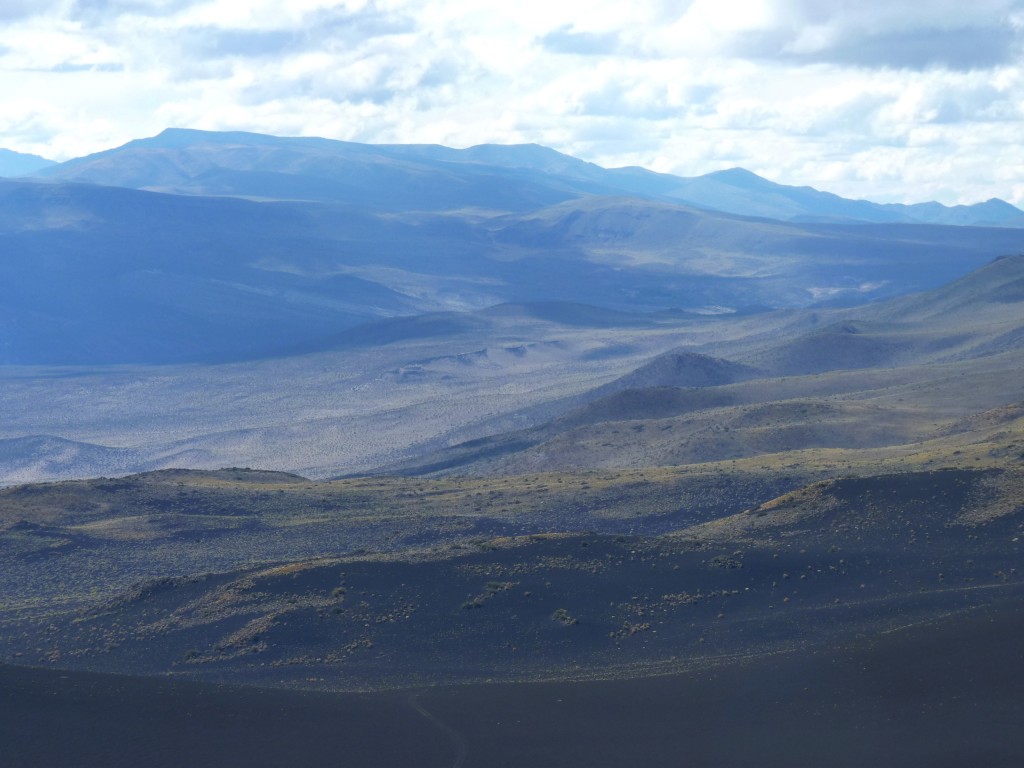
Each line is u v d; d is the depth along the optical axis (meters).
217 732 42.16
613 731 42.91
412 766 39.34
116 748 40.09
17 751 39.38
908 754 39.19
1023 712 41.59
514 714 45.09
